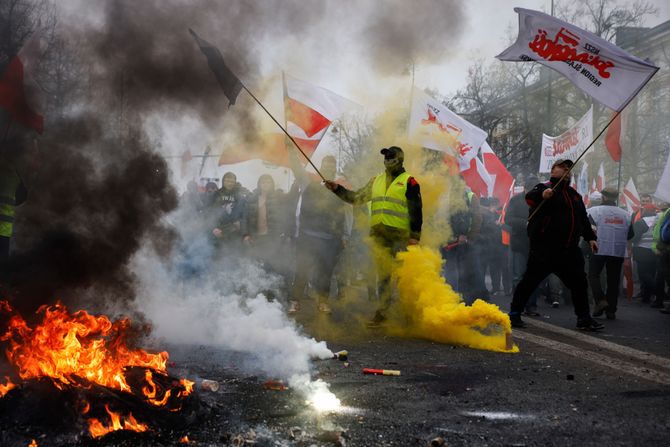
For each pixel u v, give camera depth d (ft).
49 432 7.77
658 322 21.88
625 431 8.73
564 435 8.53
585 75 19.35
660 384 11.59
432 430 8.63
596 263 23.13
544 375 12.26
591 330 19.04
